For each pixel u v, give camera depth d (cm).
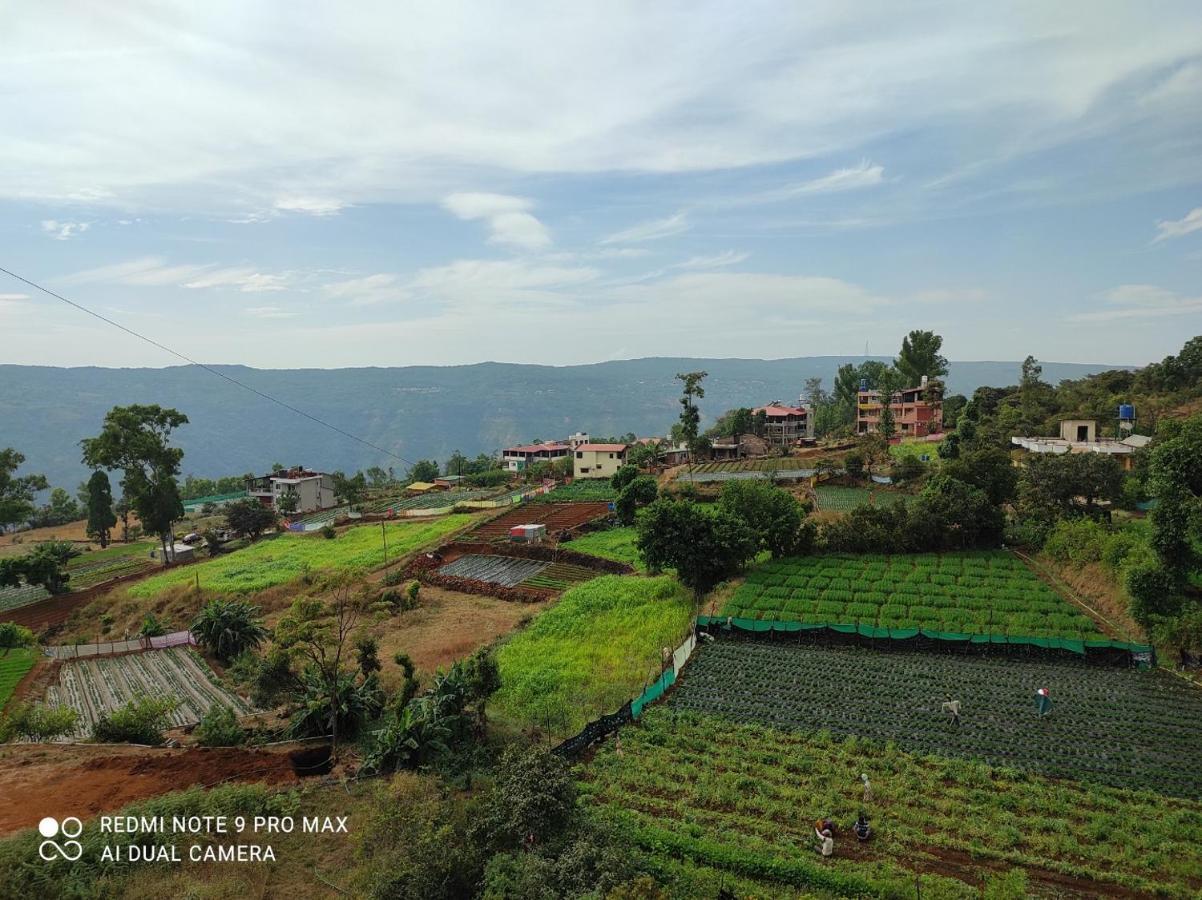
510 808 2391
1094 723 3525
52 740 3584
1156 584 4241
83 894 1997
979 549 6438
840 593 5419
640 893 1995
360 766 3033
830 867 2450
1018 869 2428
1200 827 2638
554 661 4566
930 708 3756
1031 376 13438
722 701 3909
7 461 12138
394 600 6241
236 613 5659
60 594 8412
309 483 13388
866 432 13525
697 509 5828
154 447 9775
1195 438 4628
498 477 14950
